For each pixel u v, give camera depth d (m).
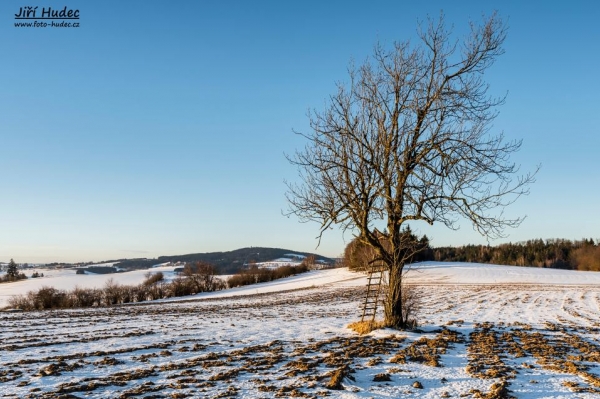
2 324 22.75
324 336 17.27
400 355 12.55
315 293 54.59
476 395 9.05
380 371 11.05
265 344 15.29
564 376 10.79
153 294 69.62
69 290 70.06
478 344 15.25
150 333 18.31
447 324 20.61
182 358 12.79
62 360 12.45
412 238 17.53
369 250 19.38
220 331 19.05
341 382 9.72
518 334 18.28
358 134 17.23
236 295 63.28
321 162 17.09
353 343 15.17
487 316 25.64
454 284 59.50
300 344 15.30
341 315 27.44
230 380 9.99
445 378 10.42
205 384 9.60
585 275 74.19
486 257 142.50
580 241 133.62
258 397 8.66
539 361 12.51
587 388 9.64
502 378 10.37
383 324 17.88
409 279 68.75
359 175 16.73
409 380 10.22
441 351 13.74
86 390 9.14
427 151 16.17
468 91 16.22
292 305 37.59
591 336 18.30
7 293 76.38
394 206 16.81
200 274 86.50
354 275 84.75
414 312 24.97
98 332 18.88
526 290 48.81
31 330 19.84
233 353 13.52
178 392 8.97
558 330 19.88
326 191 17.41
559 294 43.78
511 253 139.12
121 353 13.55
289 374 10.47
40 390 9.16
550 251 133.88
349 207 16.92
